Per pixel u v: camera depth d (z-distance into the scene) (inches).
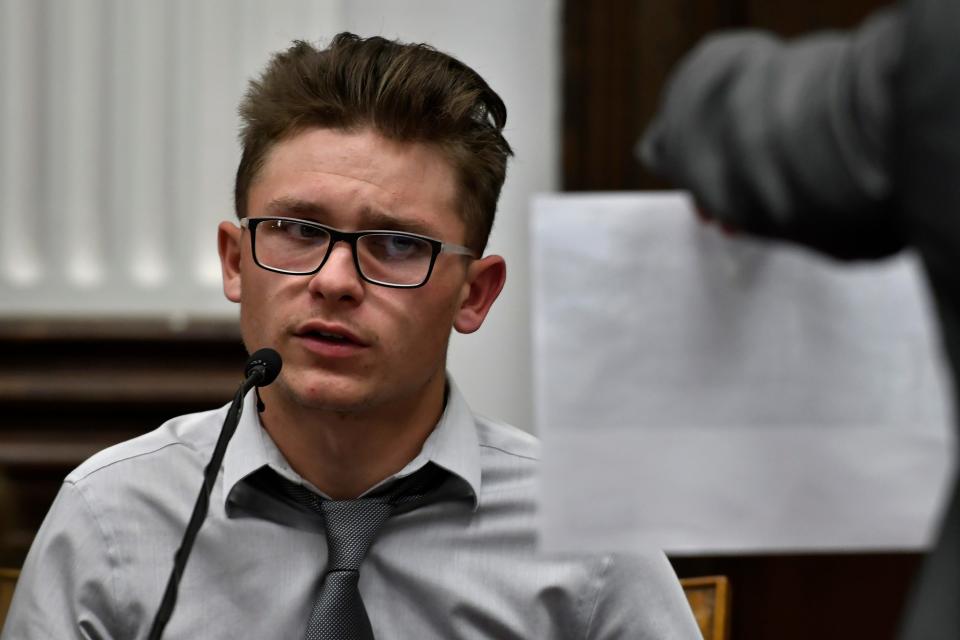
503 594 162.7
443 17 319.3
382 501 160.6
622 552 165.8
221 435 121.6
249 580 159.2
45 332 343.9
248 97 163.6
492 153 159.6
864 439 81.1
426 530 164.1
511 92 318.0
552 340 83.0
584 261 83.4
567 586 163.9
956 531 72.6
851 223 74.0
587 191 317.1
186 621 157.8
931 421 80.6
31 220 342.6
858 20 307.4
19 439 346.6
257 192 152.2
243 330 151.6
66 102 339.3
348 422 154.3
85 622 159.8
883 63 72.2
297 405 154.9
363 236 145.3
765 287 82.2
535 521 166.2
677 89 78.6
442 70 156.8
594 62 316.8
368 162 147.4
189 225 341.7
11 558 338.3
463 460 164.7
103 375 346.6
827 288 81.9
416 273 147.4
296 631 157.6
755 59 76.8
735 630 322.7
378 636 159.5
